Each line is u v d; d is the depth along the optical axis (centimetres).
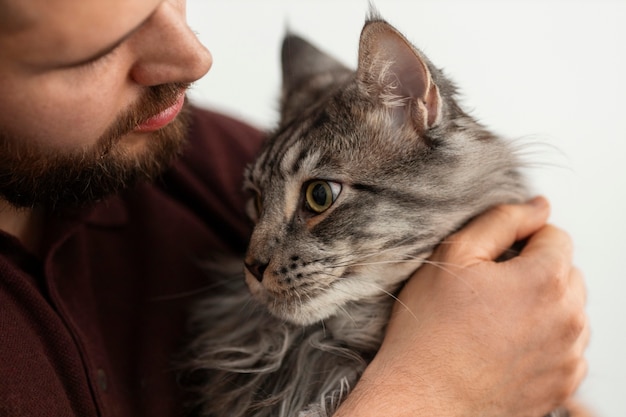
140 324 57
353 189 54
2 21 41
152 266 59
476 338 50
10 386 45
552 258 52
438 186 54
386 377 49
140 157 51
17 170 46
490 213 56
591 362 73
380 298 56
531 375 51
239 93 90
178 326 59
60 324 49
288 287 54
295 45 68
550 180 79
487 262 53
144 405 54
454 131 55
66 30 41
